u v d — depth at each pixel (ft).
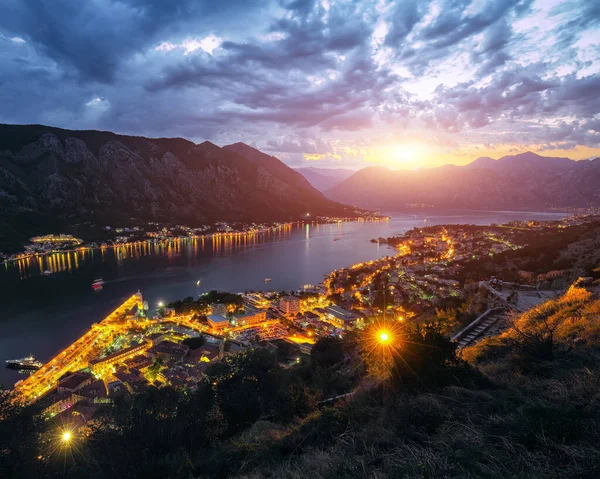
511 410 18.56
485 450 14.82
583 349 26.30
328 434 22.09
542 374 23.73
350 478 15.58
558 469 12.82
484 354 33.71
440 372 23.66
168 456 23.84
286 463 20.35
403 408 20.65
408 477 13.97
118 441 25.32
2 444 26.63
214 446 27.94
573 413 15.88
